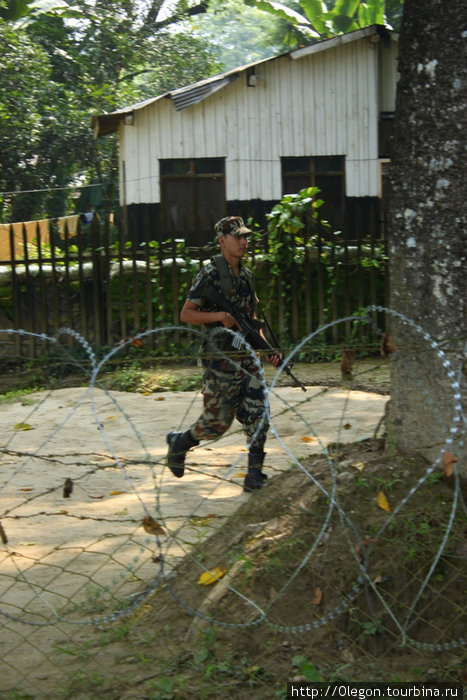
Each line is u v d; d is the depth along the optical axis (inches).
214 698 121.4
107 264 443.8
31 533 195.0
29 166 813.2
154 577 164.7
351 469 154.8
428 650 128.3
